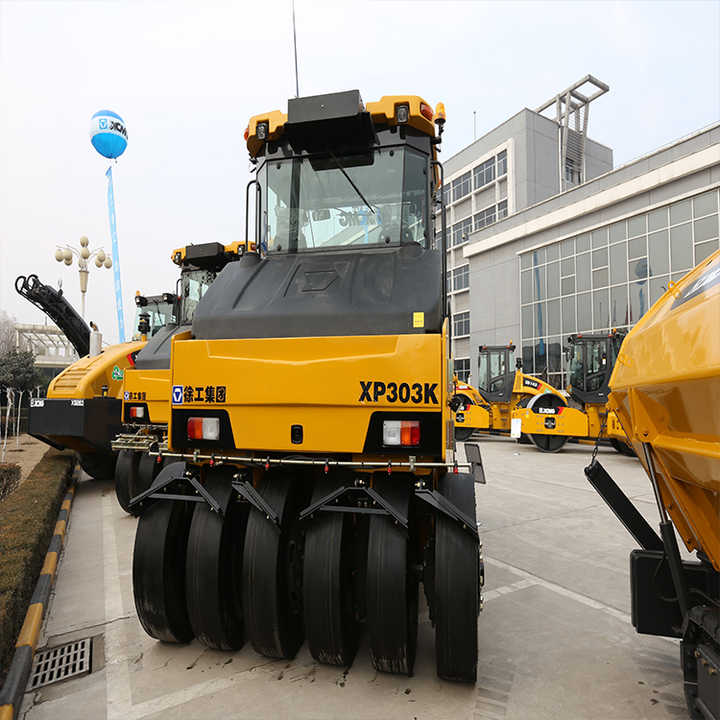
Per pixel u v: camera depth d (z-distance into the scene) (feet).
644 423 7.38
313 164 11.37
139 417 19.95
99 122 47.88
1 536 13.42
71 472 26.71
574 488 26.11
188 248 21.94
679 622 7.94
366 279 9.67
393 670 8.63
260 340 8.85
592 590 12.88
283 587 9.11
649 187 72.33
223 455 9.50
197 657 9.57
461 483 8.96
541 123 123.54
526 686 8.57
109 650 9.88
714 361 4.98
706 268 6.72
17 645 9.58
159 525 9.59
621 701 8.16
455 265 141.79
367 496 8.74
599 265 81.20
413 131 11.07
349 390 8.33
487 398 50.01
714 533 6.47
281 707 7.95
